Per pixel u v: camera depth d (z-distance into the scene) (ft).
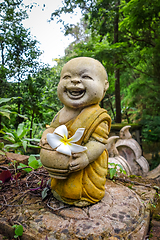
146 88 22.58
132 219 4.83
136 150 14.15
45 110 18.88
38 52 16.89
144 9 16.30
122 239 4.18
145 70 21.77
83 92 5.36
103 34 24.57
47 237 4.22
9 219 4.83
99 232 4.34
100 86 5.41
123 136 14.74
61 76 5.80
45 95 18.21
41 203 5.59
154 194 6.48
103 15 20.53
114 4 20.54
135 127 18.63
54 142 4.63
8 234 4.61
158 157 20.67
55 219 4.81
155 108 22.66
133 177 8.13
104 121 5.46
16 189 6.53
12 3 15.23
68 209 5.24
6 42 15.52
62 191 5.27
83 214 5.00
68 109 5.75
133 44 20.88
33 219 4.82
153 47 19.26
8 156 9.07
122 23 17.80
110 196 5.99
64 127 4.82
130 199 5.82
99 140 5.12
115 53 17.89
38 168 8.20
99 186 5.49
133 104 24.80
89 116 5.22
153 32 19.72
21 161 8.45
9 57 15.98
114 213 5.06
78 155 4.79
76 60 5.57
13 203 5.64
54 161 4.85
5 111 10.67
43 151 5.16
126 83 27.04
